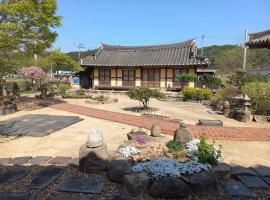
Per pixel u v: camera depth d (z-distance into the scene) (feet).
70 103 60.70
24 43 45.62
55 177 16.83
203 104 63.67
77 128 33.42
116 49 109.70
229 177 16.97
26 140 26.91
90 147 17.89
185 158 18.95
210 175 15.52
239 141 27.07
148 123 36.11
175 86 92.43
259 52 171.63
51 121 37.24
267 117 39.63
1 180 16.37
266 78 70.44
